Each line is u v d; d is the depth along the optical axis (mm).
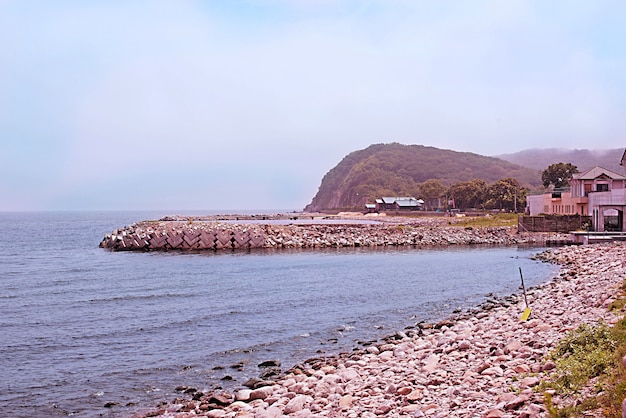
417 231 82750
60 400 16125
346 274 45844
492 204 161250
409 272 46906
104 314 28984
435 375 14367
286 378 16766
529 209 105500
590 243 60625
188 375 18281
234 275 45656
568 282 33625
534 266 49781
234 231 74000
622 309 18031
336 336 23547
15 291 37781
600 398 9594
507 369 13570
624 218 66750
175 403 15516
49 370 19094
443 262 55094
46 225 196750
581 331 14250
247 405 14148
